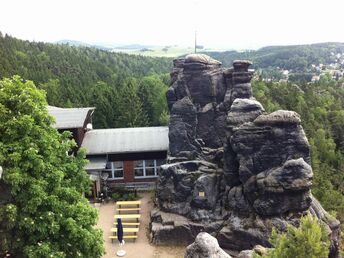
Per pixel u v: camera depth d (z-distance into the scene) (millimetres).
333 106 71250
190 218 27391
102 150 36844
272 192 23391
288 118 24469
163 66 163375
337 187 43625
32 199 17109
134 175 38094
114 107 60469
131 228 28391
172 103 33500
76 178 21281
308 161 24547
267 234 23328
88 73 109750
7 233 17422
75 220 18688
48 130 19844
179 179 28656
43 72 97438
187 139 32406
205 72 32781
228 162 26547
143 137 39125
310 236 12312
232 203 25922
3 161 17062
